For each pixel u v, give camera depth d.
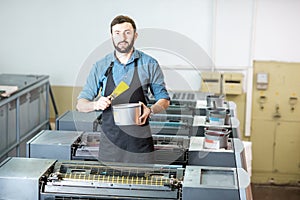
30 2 5.47
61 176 2.49
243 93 5.42
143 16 5.43
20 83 4.76
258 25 5.33
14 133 4.43
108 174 2.52
